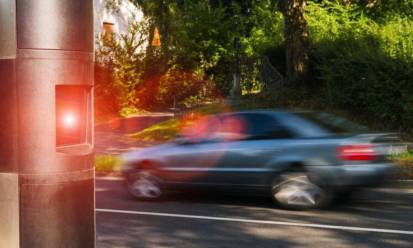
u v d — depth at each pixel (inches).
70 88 117.6
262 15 1250.6
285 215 343.3
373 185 349.7
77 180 116.8
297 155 355.9
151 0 1114.1
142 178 400.8
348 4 906.1
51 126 113.8
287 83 848.9
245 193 373.1
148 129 789.2
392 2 847.1
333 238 286.2
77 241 117.3
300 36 838.5
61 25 113.8
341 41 745.6
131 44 1050.1
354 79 709.9
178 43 1138.7
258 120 376.2
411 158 538.0
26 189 113.5
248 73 1049.5
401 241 279.4
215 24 1280.8
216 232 303.9
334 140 351.9
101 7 1111.0
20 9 112.1
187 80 1138.7
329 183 348.2
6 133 114.2
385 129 683.4
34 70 112.5
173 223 327.6
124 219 340.2
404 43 695.7
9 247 114.9
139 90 1057.5
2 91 114.2
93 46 121.0
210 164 381.4
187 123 777.6
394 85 673.6
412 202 379.6
